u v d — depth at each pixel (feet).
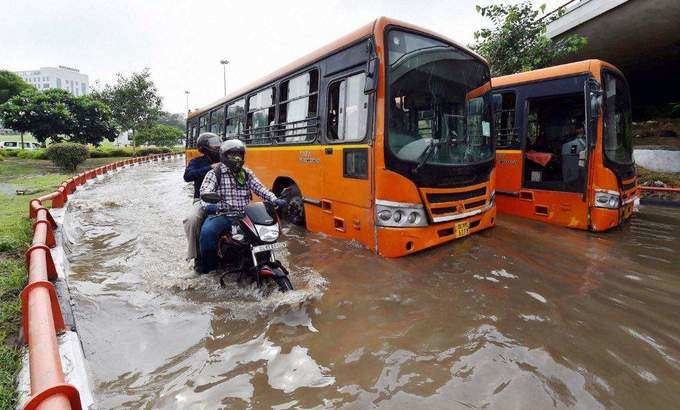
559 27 44.75
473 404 7.69
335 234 18.40
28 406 5.51
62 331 10.04
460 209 17.29
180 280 14.29
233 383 8.45
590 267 15.15
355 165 16.69
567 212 21.40
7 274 13.97
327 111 18.93
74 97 96.68
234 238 13.05
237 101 32.07
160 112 114.52
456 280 13.74
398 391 8.09
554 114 22.59
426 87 16.80
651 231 20.70
